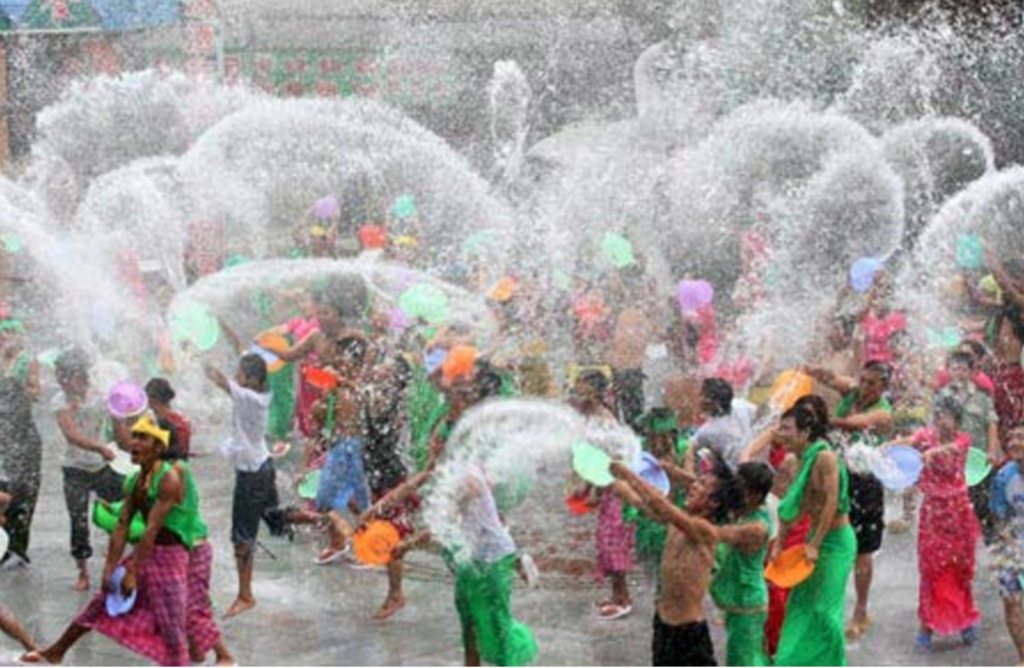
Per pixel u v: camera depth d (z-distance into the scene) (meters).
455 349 13.25
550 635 12.73
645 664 12.01
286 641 12.70
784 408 13.67
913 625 13.06
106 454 13.92
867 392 13.01
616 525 13.14
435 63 38.47
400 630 12.99
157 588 11.12
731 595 10.51
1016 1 31.70
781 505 11.17
